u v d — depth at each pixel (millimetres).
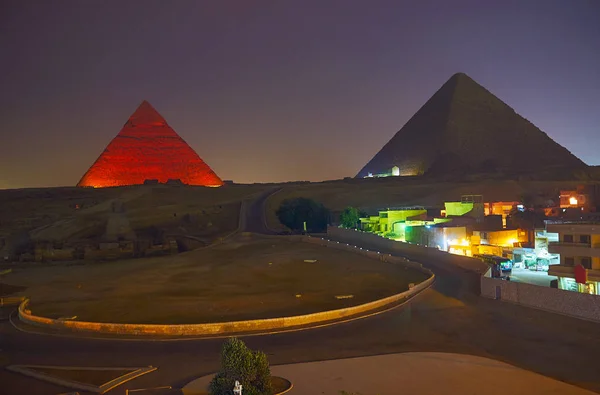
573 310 40438
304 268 59531
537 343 34750
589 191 106812
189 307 43469
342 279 53719
